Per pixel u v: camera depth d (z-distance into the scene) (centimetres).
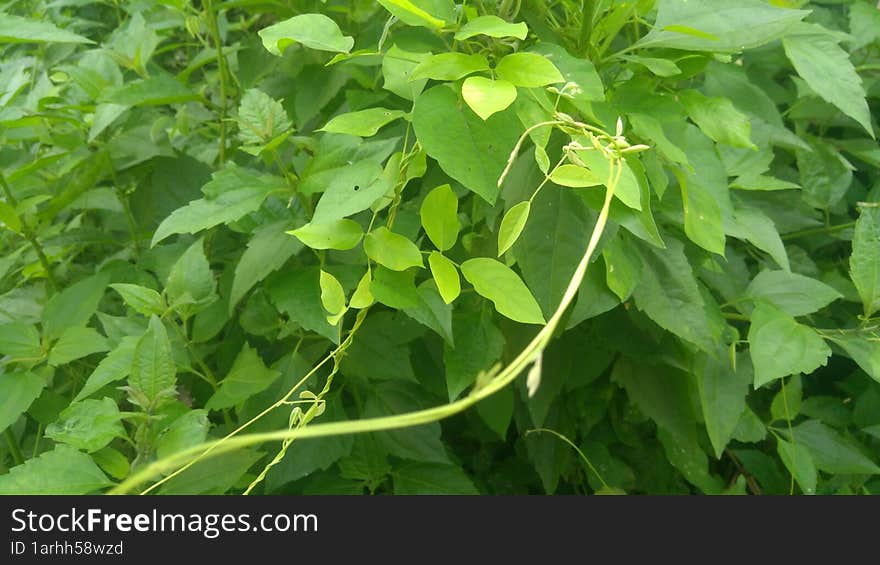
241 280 63
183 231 61
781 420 84
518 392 80
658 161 63
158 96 75
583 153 54
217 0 88
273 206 66
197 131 88
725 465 90
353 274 64
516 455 89
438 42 62
